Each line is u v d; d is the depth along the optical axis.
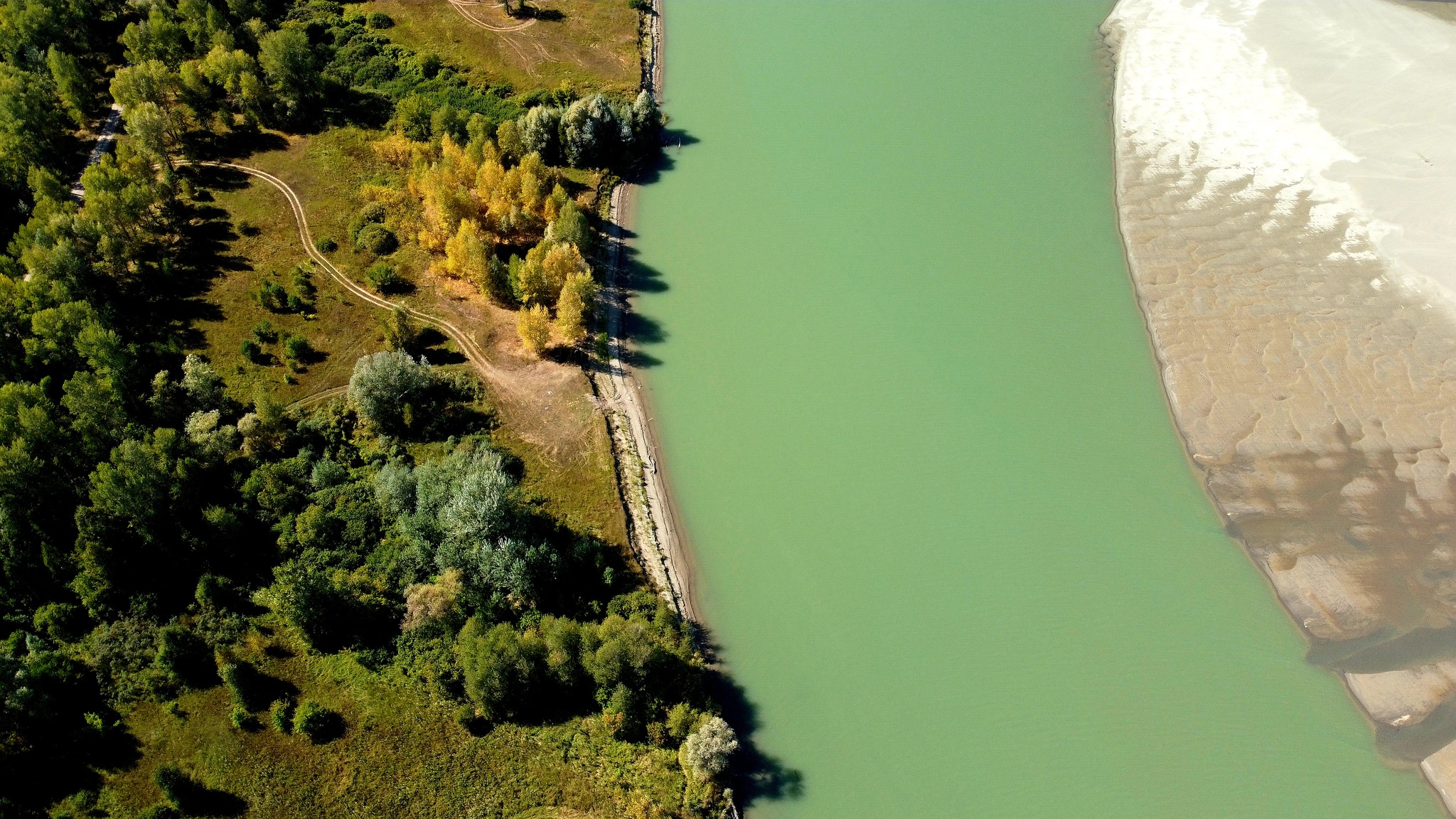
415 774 70.19
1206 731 78.69
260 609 77.88
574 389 96.81
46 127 111.25
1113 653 82.88
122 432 84.31
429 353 98.38
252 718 71.81
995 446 96.50
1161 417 99.50
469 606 77.69
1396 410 97.62
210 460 85.12
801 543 88.88
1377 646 82.94
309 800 68.50
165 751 70.00
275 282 103.25
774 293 109.56
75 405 82.25
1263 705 80.19
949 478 93.88
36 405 83.38
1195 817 74.38
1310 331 104.75
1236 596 86.69
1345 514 90.88
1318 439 96.12
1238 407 99.19
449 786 69.81
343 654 75.69
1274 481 93.62
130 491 76.94
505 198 107.19
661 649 76.25
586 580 81.62
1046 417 99.00
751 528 89.69
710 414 98.00
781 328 106.06
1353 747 78.00
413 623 75.75
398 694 74.06
